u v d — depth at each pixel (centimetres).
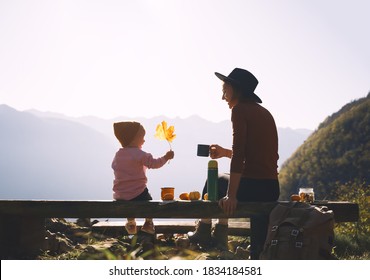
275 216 411
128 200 491
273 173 455
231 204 432
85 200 469
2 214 482
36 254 501
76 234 627
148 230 527
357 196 1102
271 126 457
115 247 521
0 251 480
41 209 471
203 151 499
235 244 646
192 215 456
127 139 504
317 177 4484
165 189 497
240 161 433
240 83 464
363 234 800
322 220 386
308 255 377
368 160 4181
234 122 442
